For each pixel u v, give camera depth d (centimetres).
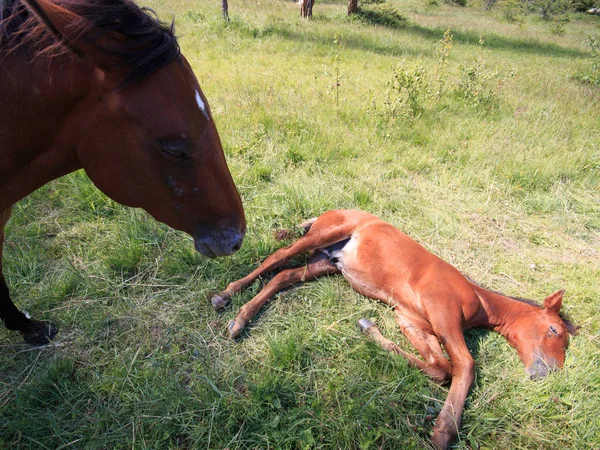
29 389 236
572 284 356
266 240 363
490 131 598
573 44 1833
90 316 285
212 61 854
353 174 475
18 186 178
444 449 228
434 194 460
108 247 346
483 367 277
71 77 151
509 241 407
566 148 559
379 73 871
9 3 147
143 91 154
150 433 225
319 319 302
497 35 1755
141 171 170
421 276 296
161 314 294
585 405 250
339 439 223
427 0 2923
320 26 1342
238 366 262
